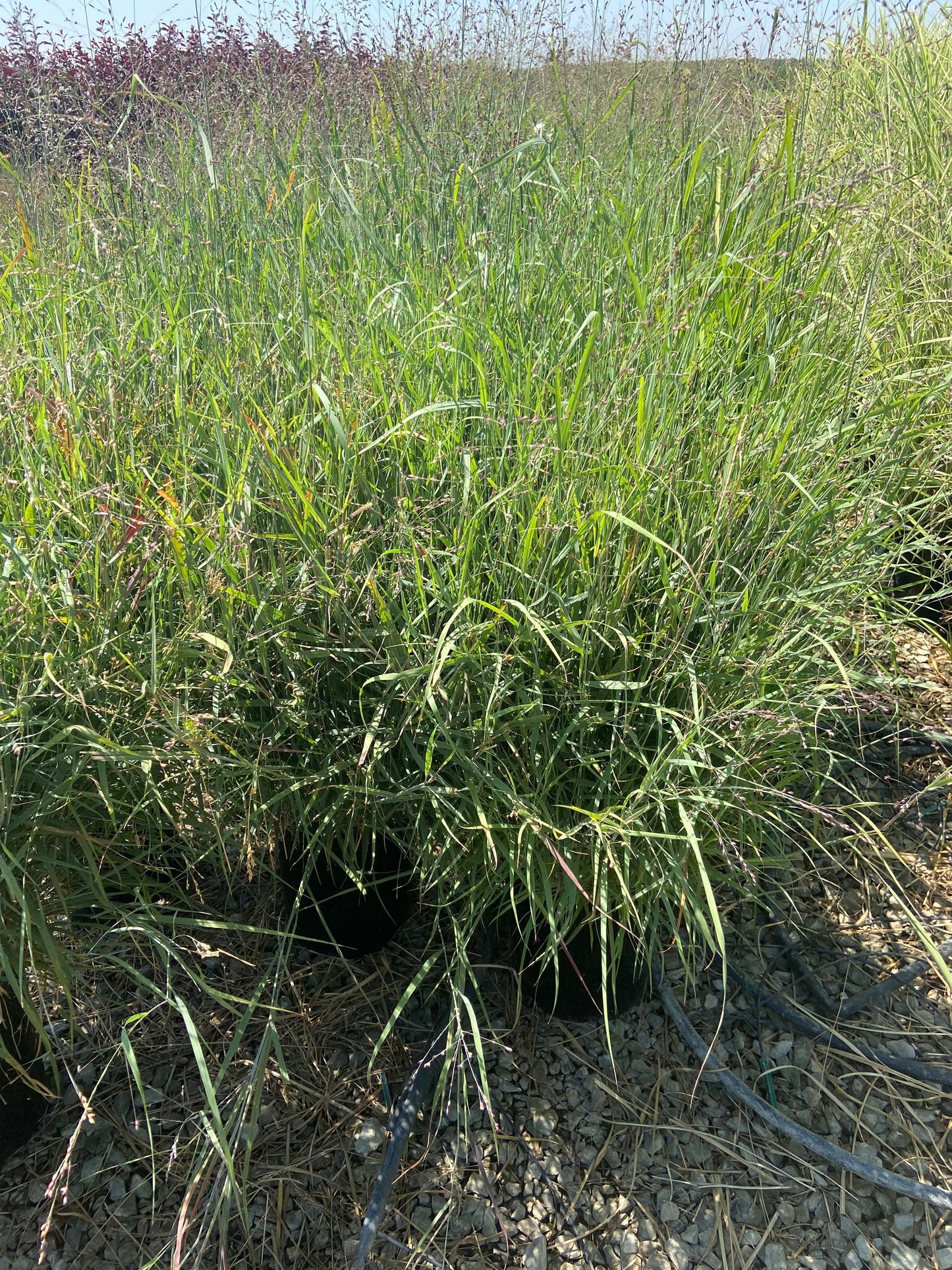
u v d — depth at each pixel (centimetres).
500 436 207
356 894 222
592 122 353
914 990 234
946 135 382
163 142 334
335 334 226
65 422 193
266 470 197
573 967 212
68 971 174
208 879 246
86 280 275
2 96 336
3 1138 191
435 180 297
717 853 204
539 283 259
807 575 223
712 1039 222
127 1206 189
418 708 184
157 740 183
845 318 267
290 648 194
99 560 181
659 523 199
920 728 290
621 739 193
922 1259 187
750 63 349
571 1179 196
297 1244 184
